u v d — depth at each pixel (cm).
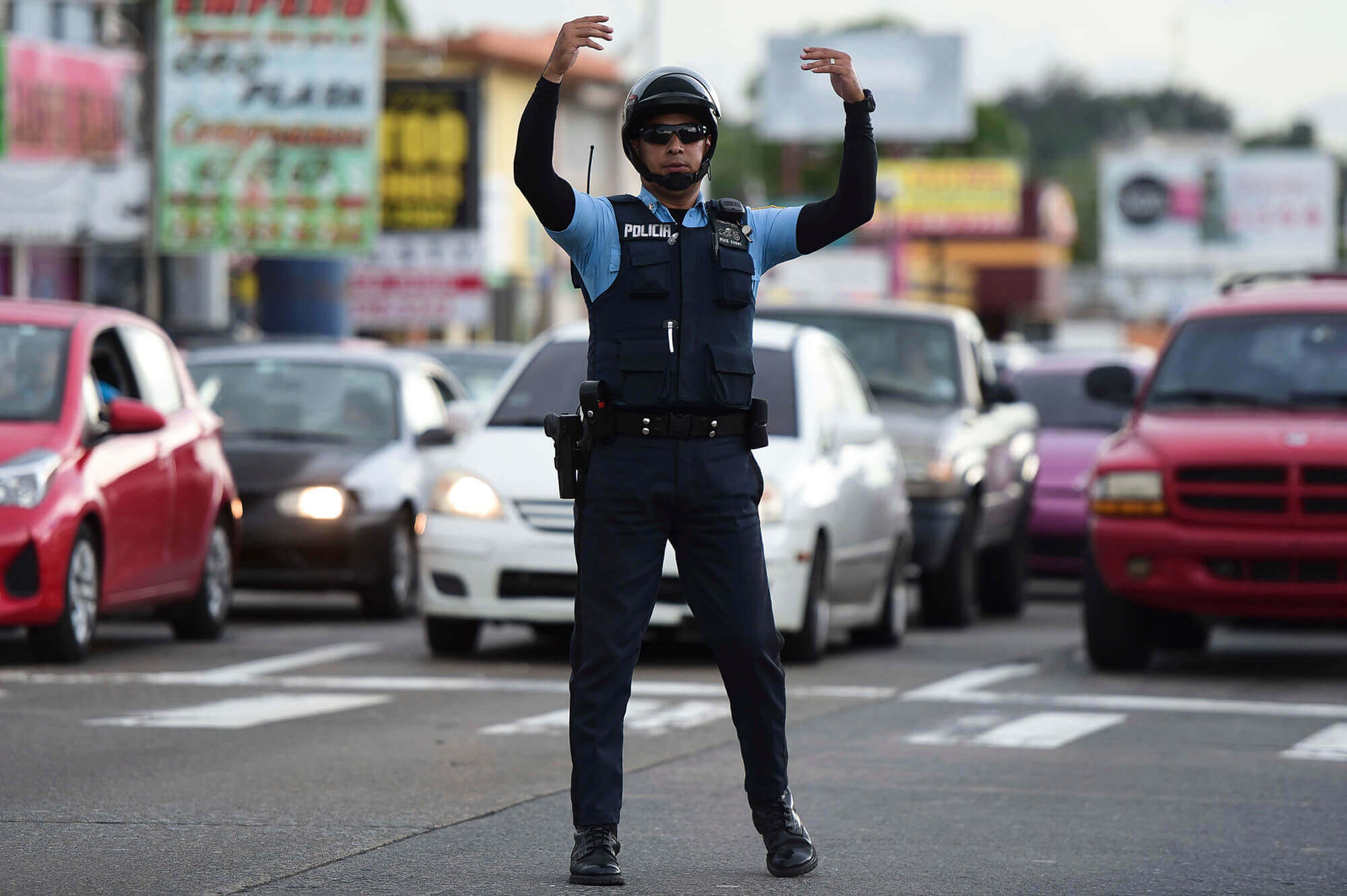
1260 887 1639
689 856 1716
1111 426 5091
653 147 1586
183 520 3381
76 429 3088
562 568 3114
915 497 3950
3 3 8031
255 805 1925
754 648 1620
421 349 5597
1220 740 2461
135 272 8769
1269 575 3084
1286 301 3462
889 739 2447
